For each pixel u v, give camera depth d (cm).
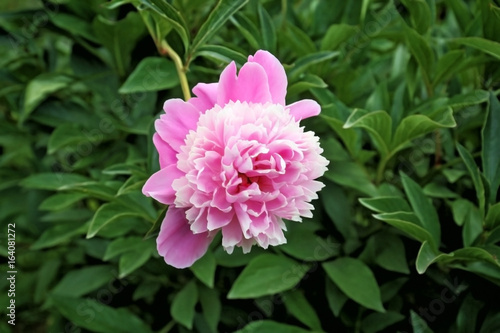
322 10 88
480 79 83
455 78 85
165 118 59
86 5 88
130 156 85
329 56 75
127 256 80
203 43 69
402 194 80
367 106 82
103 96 91
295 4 98
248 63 59
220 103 59
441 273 79
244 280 75
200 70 81
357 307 81
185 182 56
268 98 59
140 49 87
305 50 83
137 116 88
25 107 86
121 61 89
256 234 56
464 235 74
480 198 71
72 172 95
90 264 99
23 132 100
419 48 78
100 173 87
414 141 84
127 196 75
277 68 60
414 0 75
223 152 57
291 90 74
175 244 58
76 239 100
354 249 80
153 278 90
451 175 79
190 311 82
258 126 56
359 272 75
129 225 85
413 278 81
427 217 73
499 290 75
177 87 88
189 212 57
